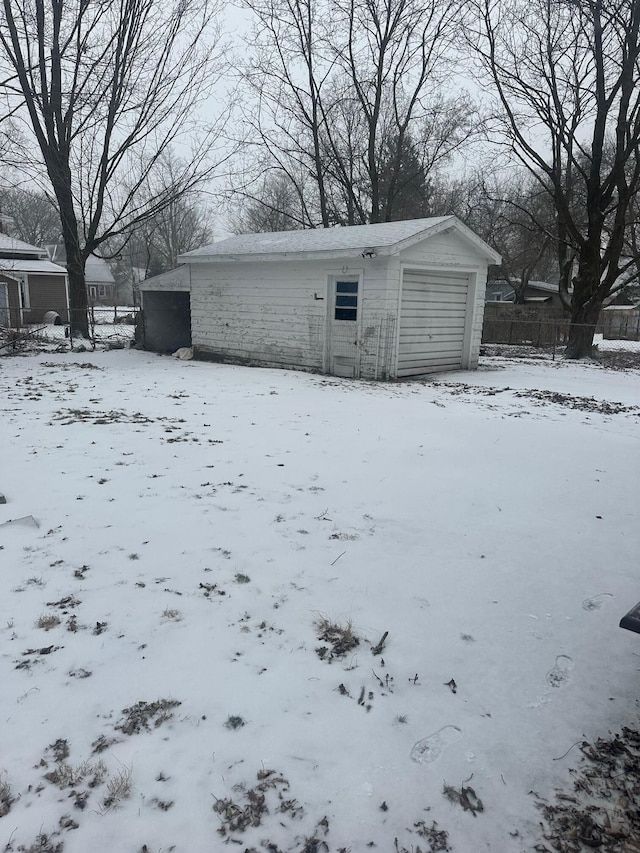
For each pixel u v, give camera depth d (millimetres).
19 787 1961
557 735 2305
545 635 2986
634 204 22453
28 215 58062
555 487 5312
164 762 2084
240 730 2248
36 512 4371
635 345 28766
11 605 3076
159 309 18250
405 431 7328
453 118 26594
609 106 18016
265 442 6625
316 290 12977
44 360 15586
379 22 24766
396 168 26703
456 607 3215
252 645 2791
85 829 1820
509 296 51781
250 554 3746
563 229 20562
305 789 1998
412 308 12648
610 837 1878
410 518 4465
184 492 4883
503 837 1865
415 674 2635
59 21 17844
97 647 2736
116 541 3896
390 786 2029
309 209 32625
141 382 11406
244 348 15008
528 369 15227
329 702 2428
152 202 22656
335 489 5066
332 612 3111
